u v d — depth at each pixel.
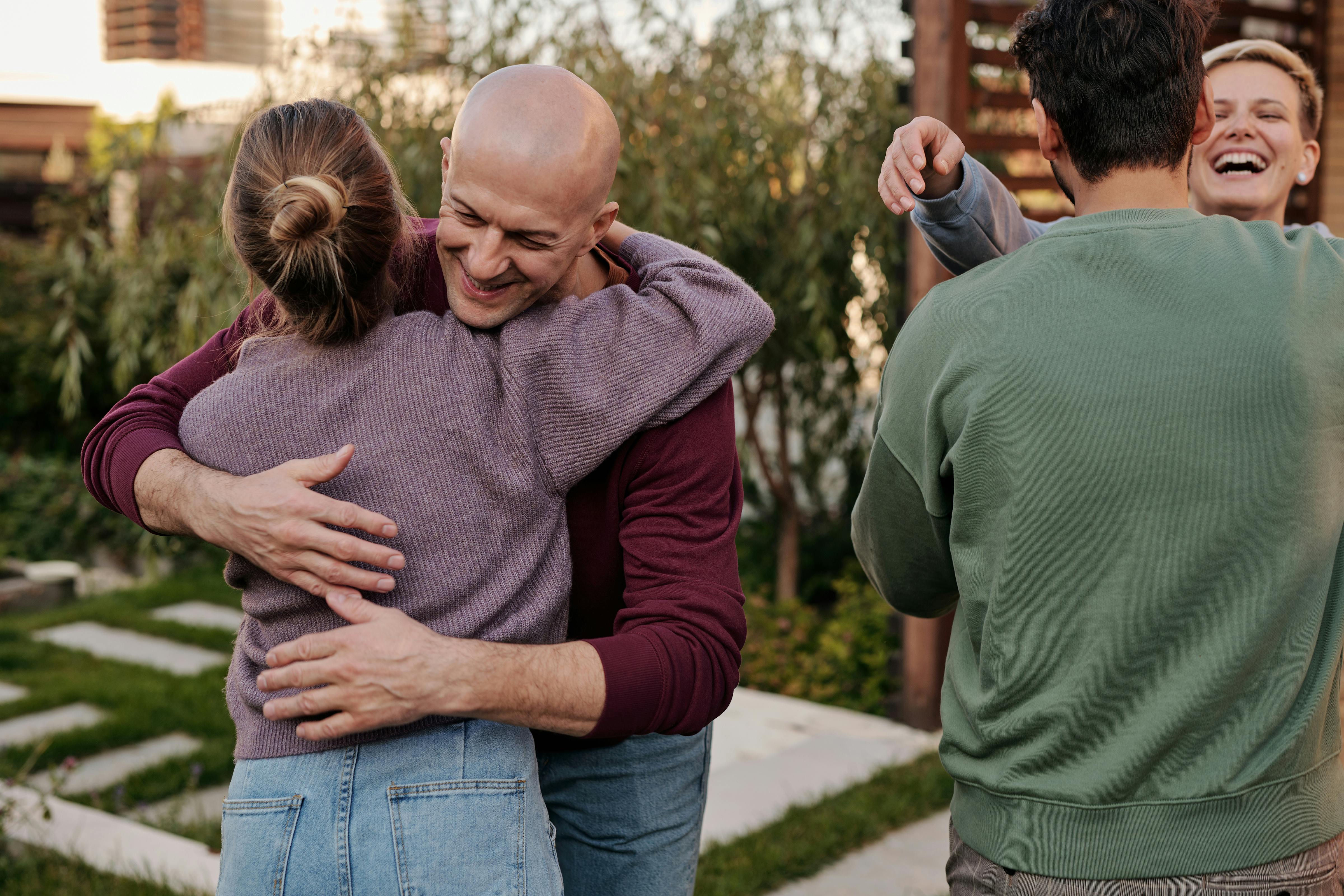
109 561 7.77
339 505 1.14
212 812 3.62
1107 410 1.15
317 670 1.10
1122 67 1.25
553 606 1.26
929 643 4.16
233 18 10.75
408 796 1.18
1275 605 1.13
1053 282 1.22
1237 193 2.09
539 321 1.28
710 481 1.33
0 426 8.67
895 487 1.35
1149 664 1.15
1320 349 1.16
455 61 4.98
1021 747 1.22
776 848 3.13
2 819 3.19
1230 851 1.13
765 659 5.00
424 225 1.47
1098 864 1.16
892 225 5.07
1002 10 4.02
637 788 1.64
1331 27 5.36
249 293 1.36
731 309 1.31
